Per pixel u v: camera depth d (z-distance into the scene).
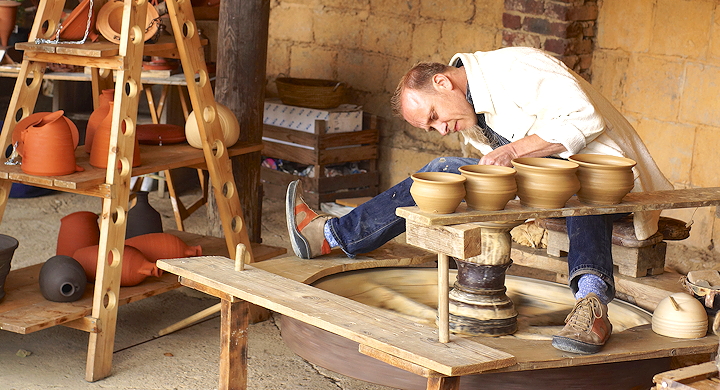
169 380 2.80
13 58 4.83
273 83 6.07
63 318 2.66
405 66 5.43
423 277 3.04
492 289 2.29
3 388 2.66
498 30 4.98
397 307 2.69
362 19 5.58
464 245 1.81
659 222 2.98
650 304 2.71
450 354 1.88
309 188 5.31
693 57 4.29
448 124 2.58
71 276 2.78
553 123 2.36
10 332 3.15
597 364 2.19
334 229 2.85
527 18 4.70
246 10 3.68
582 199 2.20
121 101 2.67
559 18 4.55
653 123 4.53
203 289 2.44
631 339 2.20
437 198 1.91
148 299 3.61
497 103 2.46
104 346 2.77
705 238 4.38
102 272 2.72
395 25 5.43
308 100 5.28
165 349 3.07
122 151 2.72
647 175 2.70
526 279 3.07
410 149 5.49
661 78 4.45
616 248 2.84
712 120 4.27
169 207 5.25
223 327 2.42
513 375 2.15
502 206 2.02
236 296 2.30
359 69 5.66
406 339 1.96
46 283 2.78
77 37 2.88
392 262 2.99
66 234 3.16
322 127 5.22
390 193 2.84
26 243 4.29
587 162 2.26
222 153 3.22
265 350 3.11
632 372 2.24
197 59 3.10
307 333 2.45
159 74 4.60
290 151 5.40
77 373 2.82
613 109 2.67
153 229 3.47
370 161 5.59
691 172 4.41
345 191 5.45
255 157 3.90
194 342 3.16
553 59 2.49
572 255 2.33
